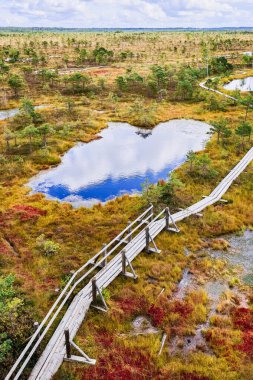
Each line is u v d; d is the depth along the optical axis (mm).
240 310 20188
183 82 73188
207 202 32562
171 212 31141
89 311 20062
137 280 22719
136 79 81000
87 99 72188
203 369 16422
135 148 50500
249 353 17344
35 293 21609
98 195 37031
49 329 18547
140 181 40406
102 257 25109
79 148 50125
